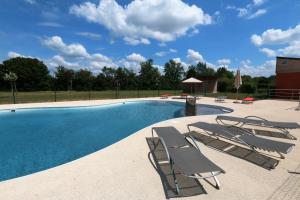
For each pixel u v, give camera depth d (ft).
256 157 13.84
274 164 12.68
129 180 10.44
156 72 206.39
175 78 226.38
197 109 46.98
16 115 36.35
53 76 141.69
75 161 12.98
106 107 48.96
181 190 9.50
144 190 9.46
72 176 10.84
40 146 20.63
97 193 9.18
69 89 135.95
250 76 159.43
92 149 19.84
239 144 16.69
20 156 17.81
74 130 27.55
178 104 57.47
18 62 142.10
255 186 9.95
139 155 14.08
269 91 66.03
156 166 12.24
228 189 9.62
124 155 14.08
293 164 12.68
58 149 19.75
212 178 10.71
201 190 9.52
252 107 42.96
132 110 46.93
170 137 15.21
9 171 14.80
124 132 26.94
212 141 17.58
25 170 14.98
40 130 27.17
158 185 9.94
